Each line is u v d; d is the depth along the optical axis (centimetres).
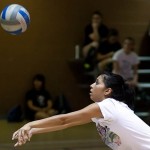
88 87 1566
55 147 987
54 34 1563
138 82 1639
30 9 1501
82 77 1595
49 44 1561
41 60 1557
